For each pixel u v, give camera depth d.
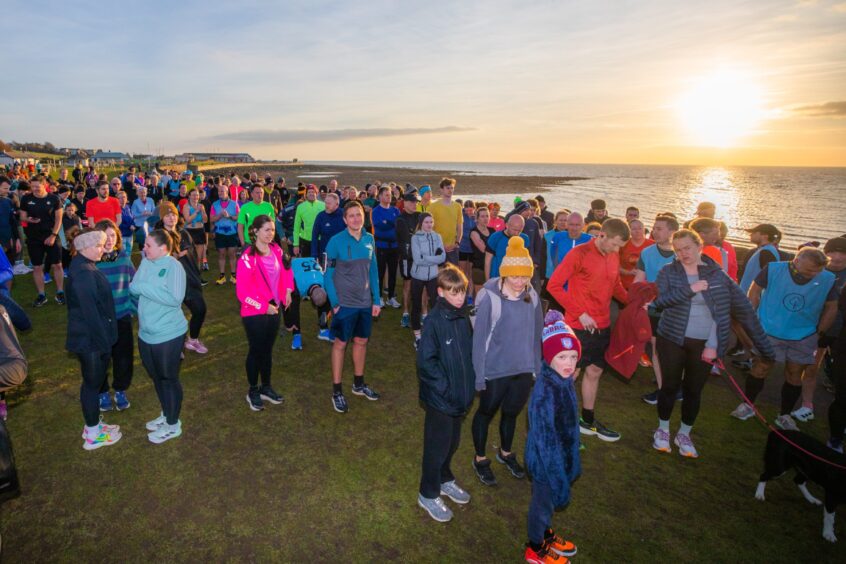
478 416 3.60
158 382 3.93
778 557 3.00
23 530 2.99
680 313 3.87
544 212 10.86
